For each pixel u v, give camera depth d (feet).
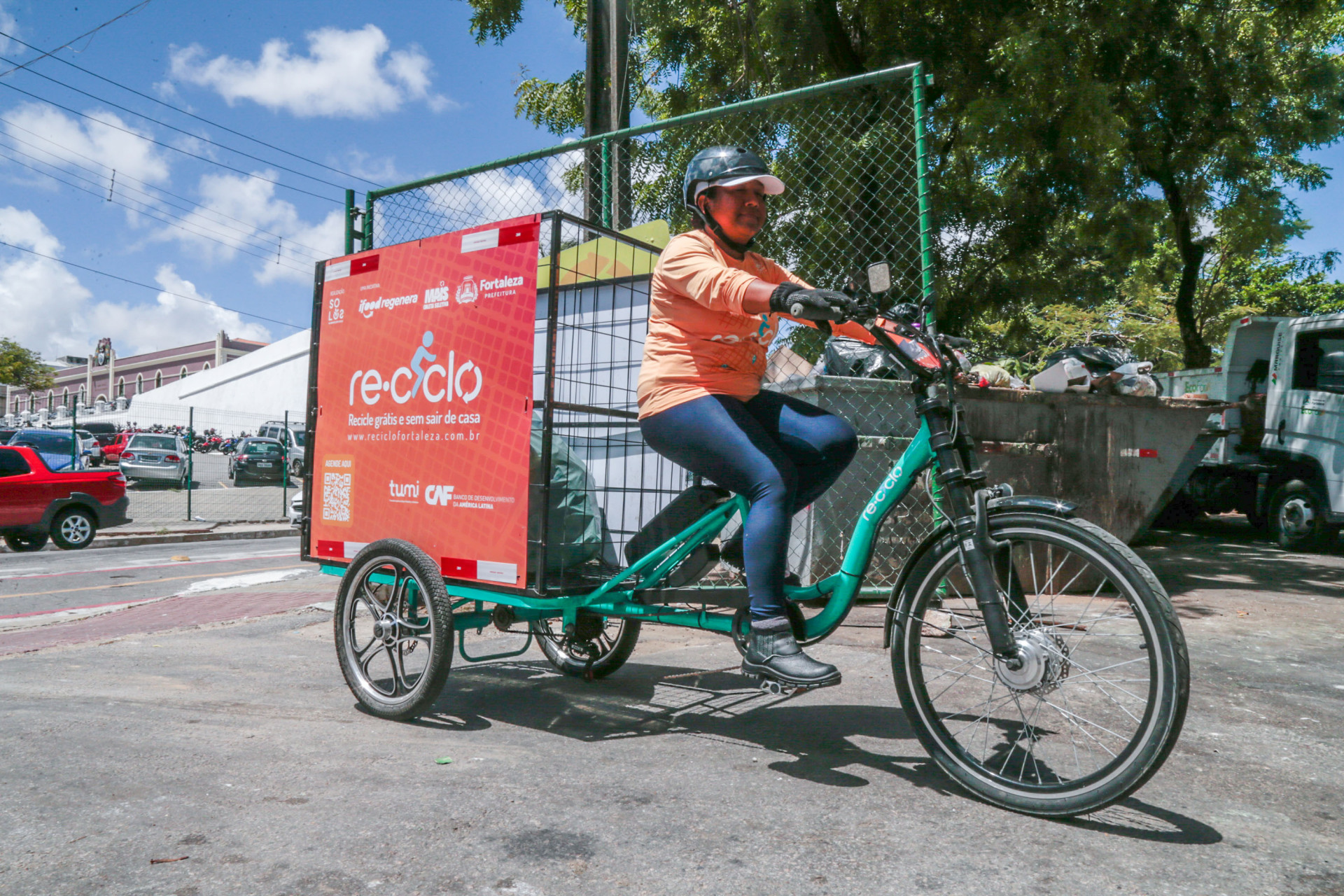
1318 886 6.44
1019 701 8.55
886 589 18.48
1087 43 32.12
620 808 7.63
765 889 6.17
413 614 11.21
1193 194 46.47
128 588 28.40
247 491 79.00
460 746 9.56
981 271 36.45
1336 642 16.60
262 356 138.92
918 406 8.64
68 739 9.29
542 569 9.88
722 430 9.12
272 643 16.47
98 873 6.20
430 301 11.17
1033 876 6.45
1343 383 32.91
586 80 27.32
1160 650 7.04
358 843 6.81
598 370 12.41
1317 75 42.50
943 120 34.01
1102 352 23.08
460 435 10.73
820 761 9.08
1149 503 22.13
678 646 15.71
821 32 32.53
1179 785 8.68
